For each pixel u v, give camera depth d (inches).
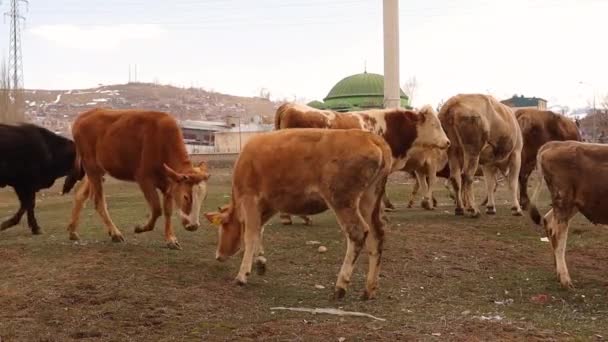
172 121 442.3
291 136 357.4
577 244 511.8
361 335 287.0
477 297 372.5
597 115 2031.3
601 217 390.0
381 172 345.4
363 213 352.2
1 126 512.1
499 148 624.7
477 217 627.5
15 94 2332.7
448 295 374.6
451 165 646.5
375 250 356.2
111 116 458.3
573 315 337.4
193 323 303.1
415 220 612.1
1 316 309.0
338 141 343.3
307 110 584.1
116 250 431.5
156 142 437.1
